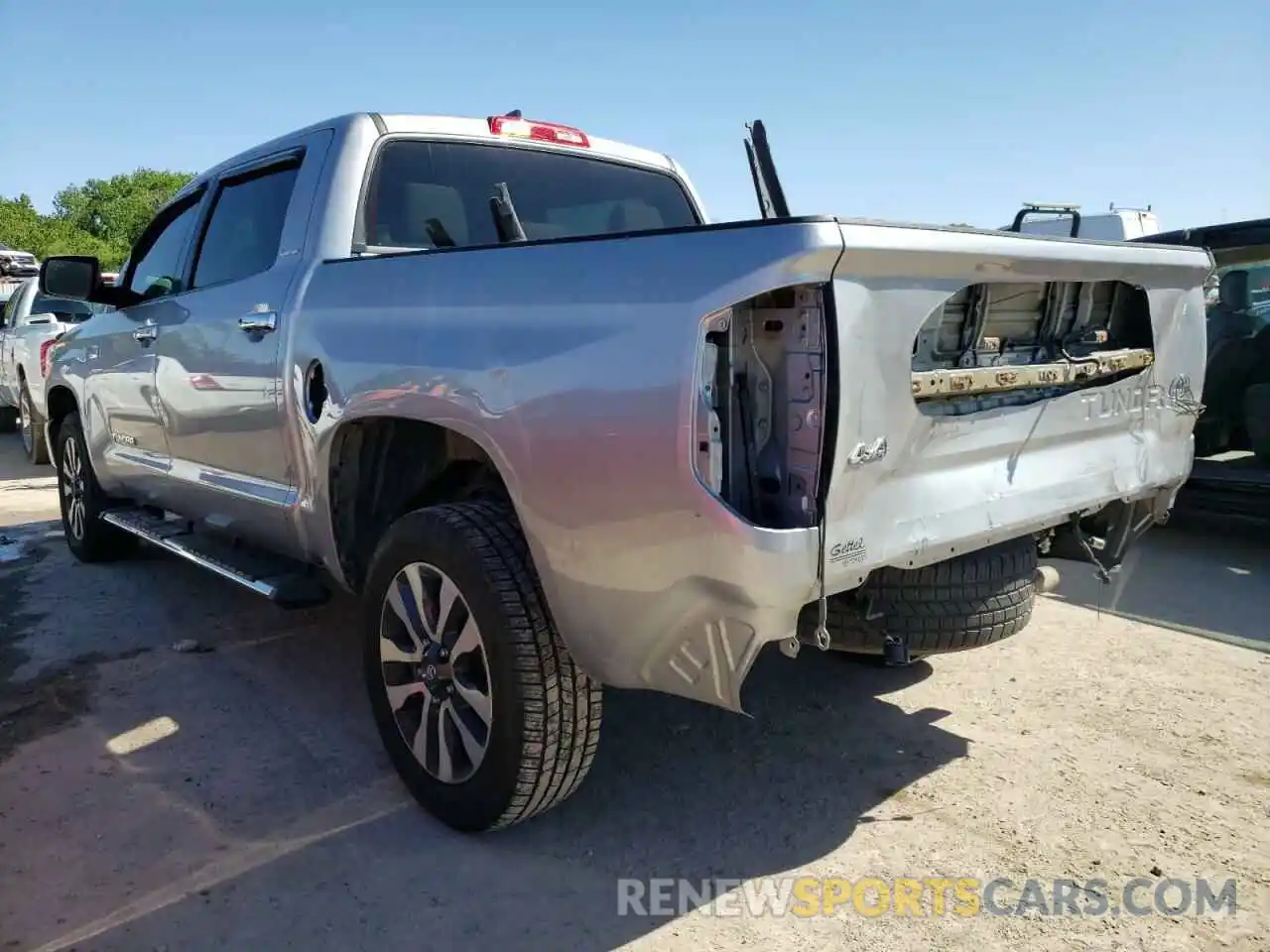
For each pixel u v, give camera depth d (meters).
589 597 2.37
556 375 2.36
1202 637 4.49
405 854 2.78
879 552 2.30
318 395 3.19
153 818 2.97
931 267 2.28
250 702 3.82
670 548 2.20
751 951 2.38
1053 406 2.76
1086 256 2.68
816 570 2.17
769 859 2.75
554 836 2.87
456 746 2.81
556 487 2.37
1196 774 3.21
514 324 2.50
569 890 2.62
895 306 2.23
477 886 2.63
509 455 2.47
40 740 3.50
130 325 4.70
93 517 5.57
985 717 3.64
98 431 5.16
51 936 2.43
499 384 2.49
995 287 2.58
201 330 3.92
